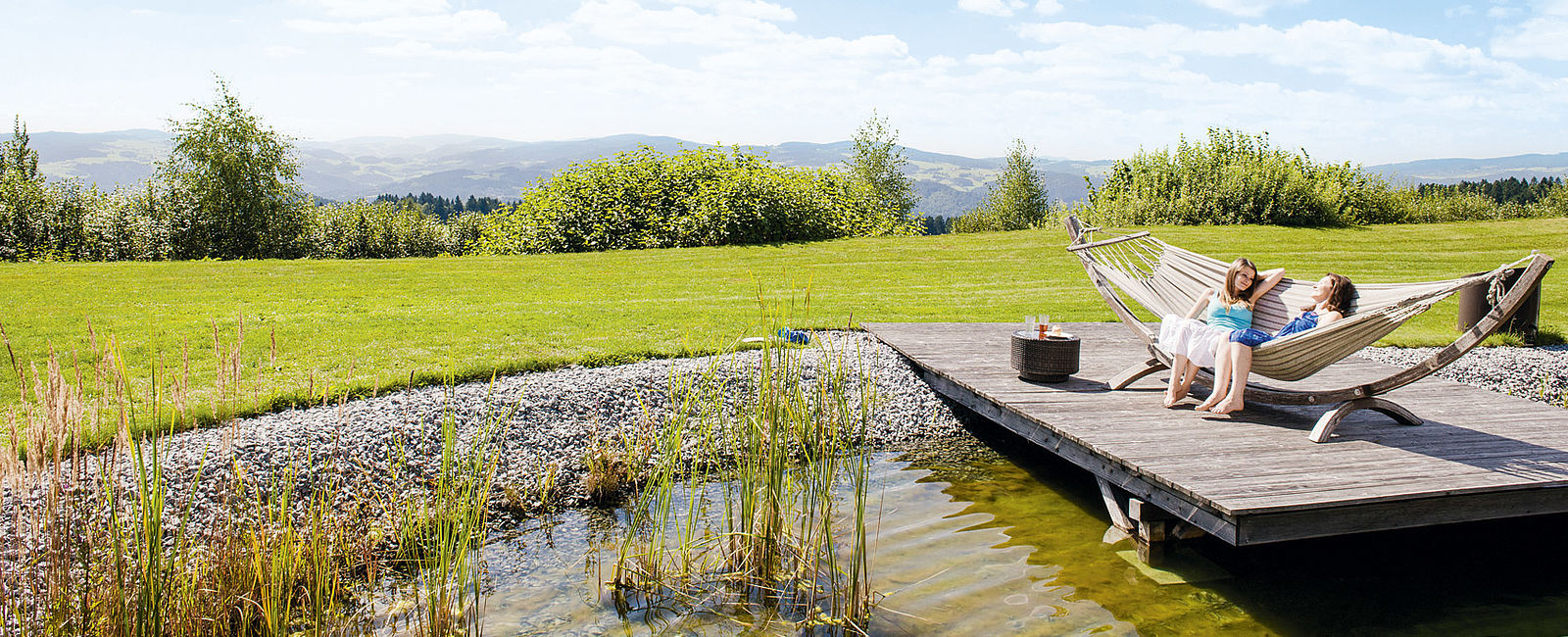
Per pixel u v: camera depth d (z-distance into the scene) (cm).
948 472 620
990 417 635
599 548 484
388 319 948
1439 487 425
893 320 1027
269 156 2912
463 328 897
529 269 1538
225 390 327
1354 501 408
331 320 939
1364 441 511
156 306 1062
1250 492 416
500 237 2180
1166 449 490
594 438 616
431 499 507
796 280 1398
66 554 307
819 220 2144
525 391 668
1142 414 573
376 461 538
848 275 1463
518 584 438
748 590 427
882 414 716
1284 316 608
